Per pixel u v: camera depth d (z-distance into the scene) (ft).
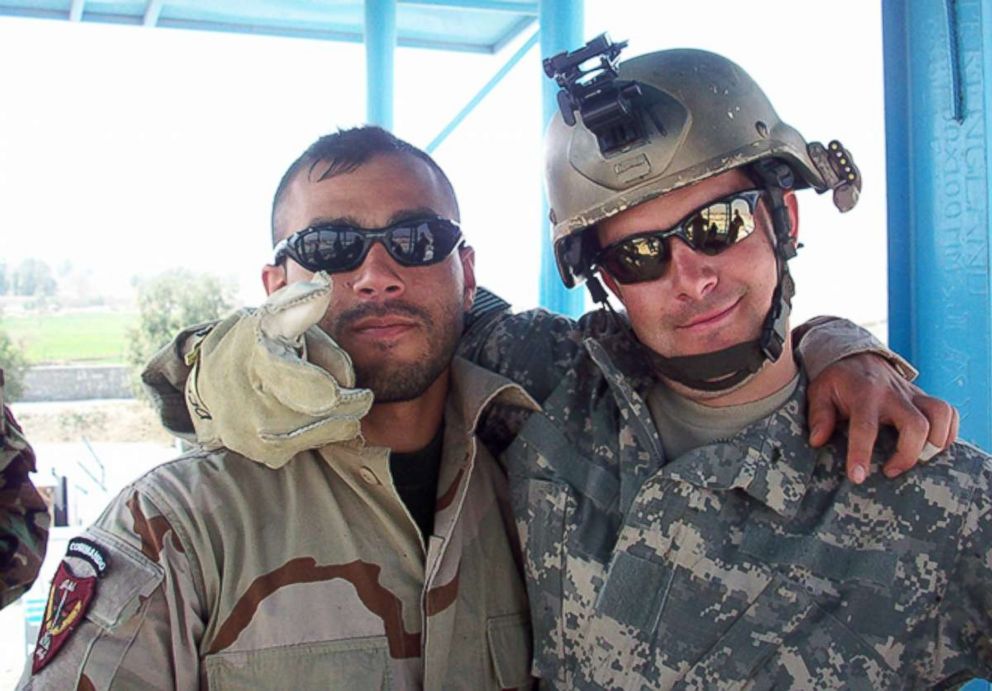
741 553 5.25
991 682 5.03
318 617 5.22
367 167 5.77
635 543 5.39
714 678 5.09
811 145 5.95
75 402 67.51
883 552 5.12
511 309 7.13
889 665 5.02
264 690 5.04
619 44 5.43
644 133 5.36
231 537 5.21
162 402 5.61
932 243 6.34
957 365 6.19
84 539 5.16
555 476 5.82
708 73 5.57
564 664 5.47
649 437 5.72
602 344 6.24
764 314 5.45
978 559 5.05
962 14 6.07
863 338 5.78
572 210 5.65
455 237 5.85
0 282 104.94
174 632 4.93
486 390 5.91
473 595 5.63
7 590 9.06
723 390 5.55
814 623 5.08
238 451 4.91
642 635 5.25
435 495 6.09
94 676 4.69
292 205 5.95
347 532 5.42
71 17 15.40
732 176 5.48
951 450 5.29
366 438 5.98
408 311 5.72
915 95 6.42
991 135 5.96
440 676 5.37
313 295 4.55
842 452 5.45
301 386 4.52
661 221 5.38
